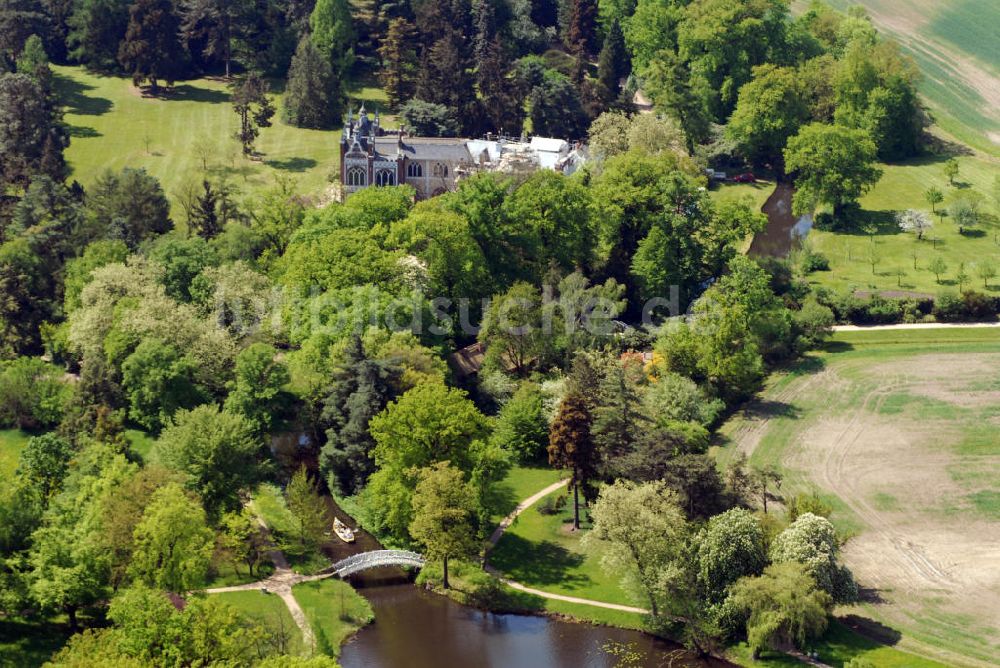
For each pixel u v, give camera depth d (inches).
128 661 5216.5
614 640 6589.6
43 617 6314.0
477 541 7219.5
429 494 6973.4
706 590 6599.4
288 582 6963.6
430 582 7086.6
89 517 6604.3
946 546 7244.1
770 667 6279.5
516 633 6658.5
